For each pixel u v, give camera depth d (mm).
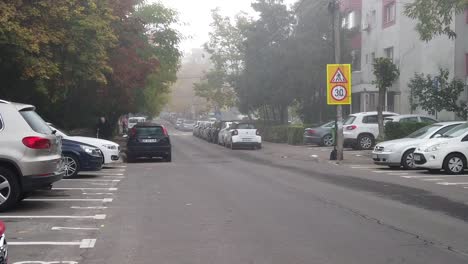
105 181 16125
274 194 13602
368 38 39375
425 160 17984
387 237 8945
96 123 34656
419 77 29234
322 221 10211
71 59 19688
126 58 27328
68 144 16484
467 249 8195
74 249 8117
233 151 33875
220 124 44062
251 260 7570
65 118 26500
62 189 14289
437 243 8555
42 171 10828
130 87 28891
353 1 40906
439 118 31688
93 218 10398
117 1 26297
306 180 16703
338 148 23812
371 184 15656
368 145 29109
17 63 17250
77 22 18828
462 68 30344
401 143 19906
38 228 9492
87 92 25906
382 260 7574
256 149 35469
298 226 9758
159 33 37562
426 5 21938
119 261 7512
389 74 25828
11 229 9391
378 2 37875
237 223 10000
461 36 30219
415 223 10070
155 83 40281
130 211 11148
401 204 12133
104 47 21422
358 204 12109
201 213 10961
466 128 18594
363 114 29500
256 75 40375
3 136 10680
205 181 16359
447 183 15836
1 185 10680
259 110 51406
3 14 15758
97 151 16703
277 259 7617
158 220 10250
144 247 8266
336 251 8047
